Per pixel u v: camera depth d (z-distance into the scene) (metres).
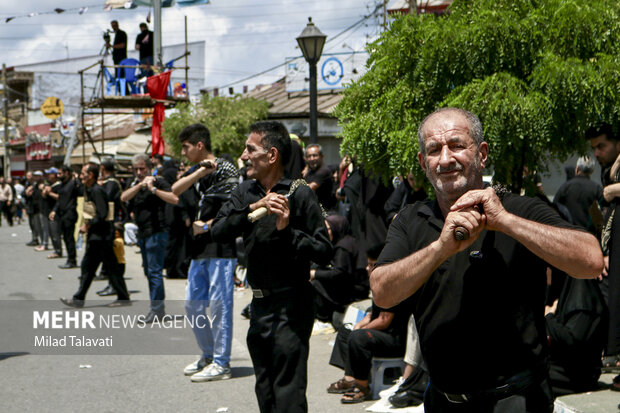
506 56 4.34
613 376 5.13
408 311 5.15
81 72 17.14
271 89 24.70
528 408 2.24
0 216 29.28
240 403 5.20
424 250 2.15
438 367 2.33
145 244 8.15
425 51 4.45
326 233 3.82
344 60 20.05
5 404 5.27
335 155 19.09
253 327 3.79
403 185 7.05
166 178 10.34
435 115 2.30
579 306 4.62
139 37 17.92
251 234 3.80
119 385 5.74
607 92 4.18
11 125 47.25
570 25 4.30
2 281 12.12
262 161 3.96
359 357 5.12
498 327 2.24
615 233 4.50
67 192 14.09
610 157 4.62
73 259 14.19
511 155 4.40
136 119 29.14
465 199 2.11
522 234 2.06
